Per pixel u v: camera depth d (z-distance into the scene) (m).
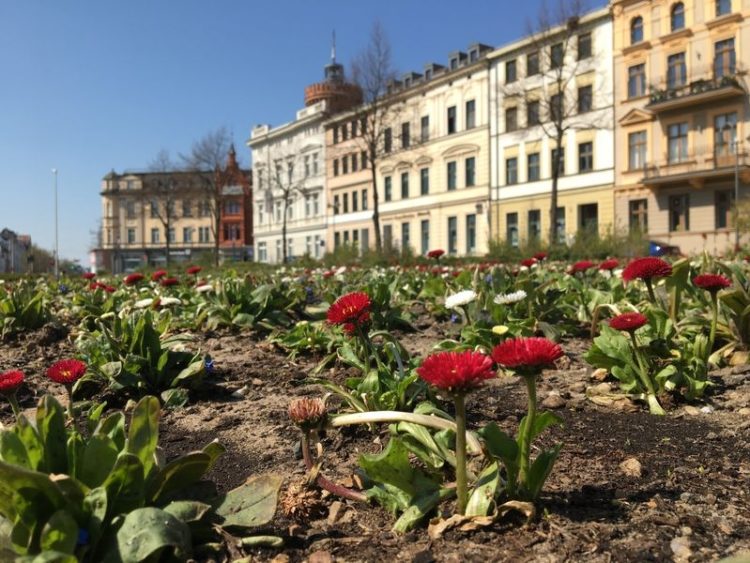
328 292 7.27
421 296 8.50
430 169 54.00
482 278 6.09
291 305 7.22
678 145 36.97
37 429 1.81
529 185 45.31
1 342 6.39
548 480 2.40
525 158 45.56
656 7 37.81
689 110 36.22
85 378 4.04
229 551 1.84
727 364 4.18
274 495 1.95
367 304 3.15
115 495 1.75
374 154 46.84
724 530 1.97
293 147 72.81
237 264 42.12
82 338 5.89
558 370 4.52
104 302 7.93
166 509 1.79
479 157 49.09
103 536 1.67
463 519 1.94
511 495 2.03
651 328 3.86
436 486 2.06
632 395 3.53
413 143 55.22
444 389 1.73
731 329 4.33
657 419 3.24
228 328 6.65
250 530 2.05
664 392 3.50
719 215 35.69
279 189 75.19
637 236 26.83
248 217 95.31
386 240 33.50
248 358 5.22
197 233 96.06
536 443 2.88
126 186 98.75
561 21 38.62
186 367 4.15
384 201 59.47
